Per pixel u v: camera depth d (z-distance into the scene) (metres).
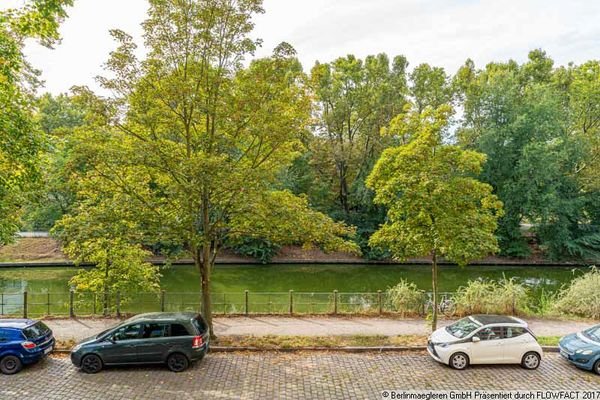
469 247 14.62
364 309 21.11
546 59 51.88
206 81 15.45
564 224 40.88
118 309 20.31
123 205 14.80
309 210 16.64
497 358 13.61
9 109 11.38
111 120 15.78
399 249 16.47
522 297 20.92
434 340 14.33
